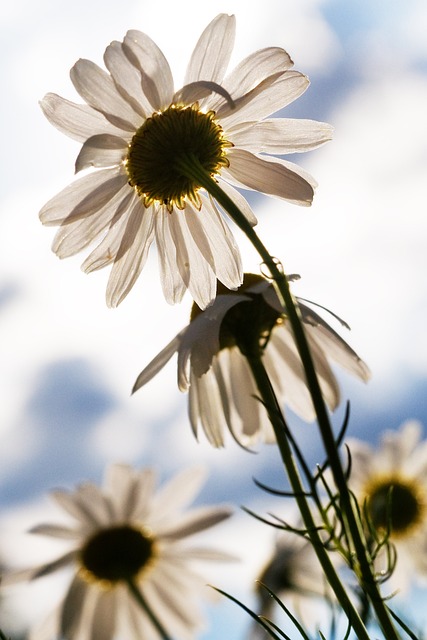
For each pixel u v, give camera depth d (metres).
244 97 0.29
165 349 0.28
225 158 0.29
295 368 0.30
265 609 0.36
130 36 0.28
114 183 0.29
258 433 0.30
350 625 0.24
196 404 0.29
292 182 0.29
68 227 0.29
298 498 0.25
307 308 0.28
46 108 0.29
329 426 0.24
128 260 0.29
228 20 0.29
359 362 0.28
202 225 0.29
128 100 0.29
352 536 0.24
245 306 0.28
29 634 0.36
